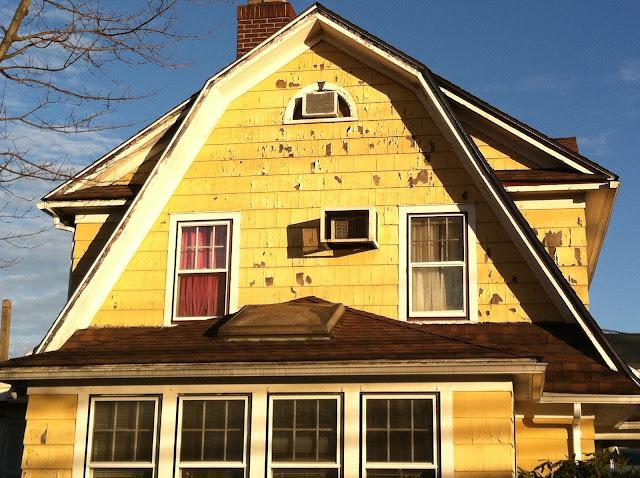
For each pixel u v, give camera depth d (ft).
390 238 43.93
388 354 35.42
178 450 36.63
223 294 44.62
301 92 46.70
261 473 35.78
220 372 36.19
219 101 47.06
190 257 45.34
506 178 44.29
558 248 44.09
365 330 39.17
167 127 48.80
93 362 37.09
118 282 45.16
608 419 43.78
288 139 46.14
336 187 45.03
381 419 35.63
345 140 45.60
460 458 34.60
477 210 43.42
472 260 42.83
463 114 46.62
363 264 43.86
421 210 43.98
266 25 52.60
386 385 35.88
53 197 48.26
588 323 40.27
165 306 44.55
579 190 43.73
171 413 37.09
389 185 44.62
